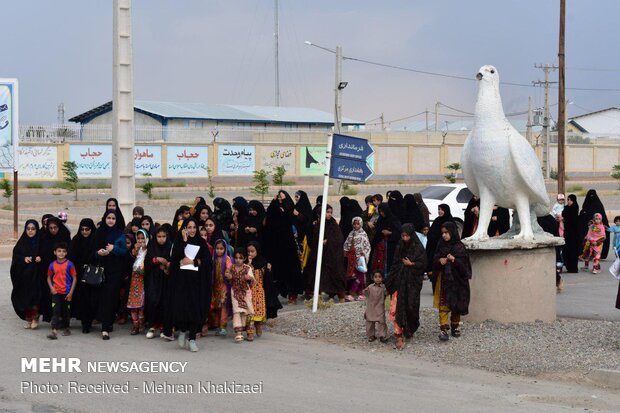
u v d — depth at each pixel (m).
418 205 18.36
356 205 16.75
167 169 55.62
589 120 100.62
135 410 8.73
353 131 70.31
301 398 9.15
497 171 12.13
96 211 36.28
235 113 74.81
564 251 19.42
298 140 65.94
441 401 9.05
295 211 15.27
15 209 23.84
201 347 11.88
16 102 23.47
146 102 72.69
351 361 10.99
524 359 10.72
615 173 66.81
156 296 12.34
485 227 12.41
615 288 17.02
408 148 64.44
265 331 12.94
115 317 13.02
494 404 8.96
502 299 12.25
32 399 9.19
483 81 12.30
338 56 43.00
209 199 44.44
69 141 51.84
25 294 12.89
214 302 12.63
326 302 14.85
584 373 10.11
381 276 12.00
